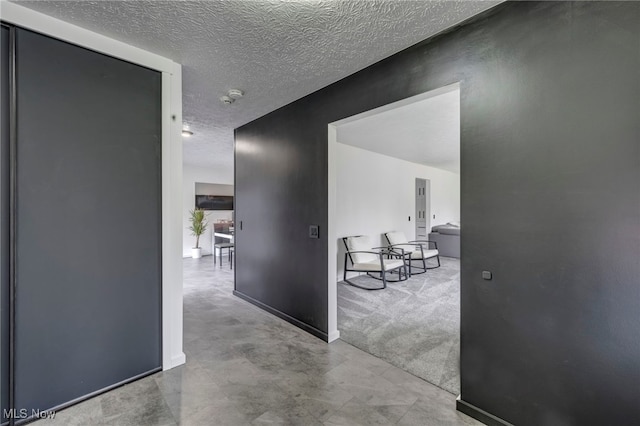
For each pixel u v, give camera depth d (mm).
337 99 2373
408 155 5684
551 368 1318
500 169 1457
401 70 1897
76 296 1695
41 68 1565
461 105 1598
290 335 2627
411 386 1845
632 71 1110
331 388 1820
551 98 1298
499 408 1473
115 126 1826
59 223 1637
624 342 1141
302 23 1611
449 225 7441
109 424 1517
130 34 1734
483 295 1526
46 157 1591
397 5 1455
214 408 1634
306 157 2719
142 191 1949
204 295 3924
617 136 1146
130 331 1901
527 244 1378
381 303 3551
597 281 1196
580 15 1221
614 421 1164
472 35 1551
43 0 1444
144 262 1962
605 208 1175
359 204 5152
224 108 3047
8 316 1493
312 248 2672
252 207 3537
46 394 1595
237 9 1499
